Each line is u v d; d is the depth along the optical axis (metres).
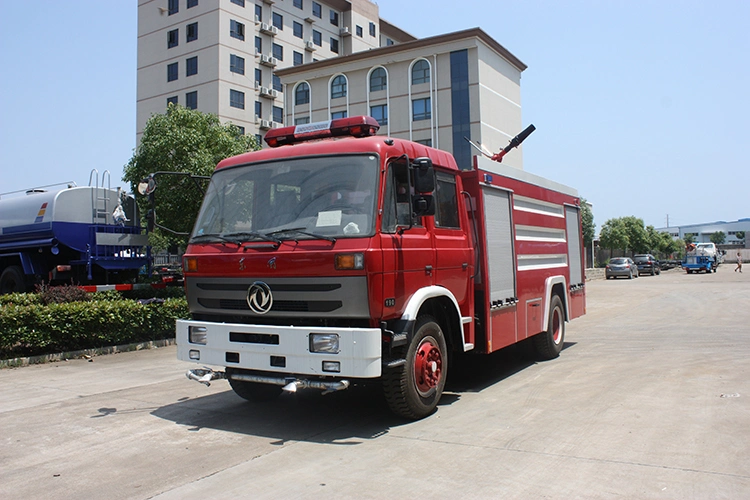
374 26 62.06
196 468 4.61
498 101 44.38
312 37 55.72
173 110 19.53
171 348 11.23
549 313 9.09
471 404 6.48
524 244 8.39
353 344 5.00
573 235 10.77
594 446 4.90
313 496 4.00
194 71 47.25
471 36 41.22
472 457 4.71
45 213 13.19
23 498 4.08
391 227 5.46
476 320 7.13
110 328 10.55
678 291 24.33
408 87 43.59
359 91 45.56
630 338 11.31
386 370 5.61
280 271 5.36
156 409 6.53
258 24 49.56
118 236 13.65
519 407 6.27
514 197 8.23
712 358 8.84
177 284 14.66
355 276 5.10
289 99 48.75
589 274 38.69
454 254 6.55
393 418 6.00
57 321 9.74
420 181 5.54
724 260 85.69
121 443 5.30
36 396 7.21
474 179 7.22
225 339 5.62
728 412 5.84
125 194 14.38
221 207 6.09
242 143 21.06
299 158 5.83
